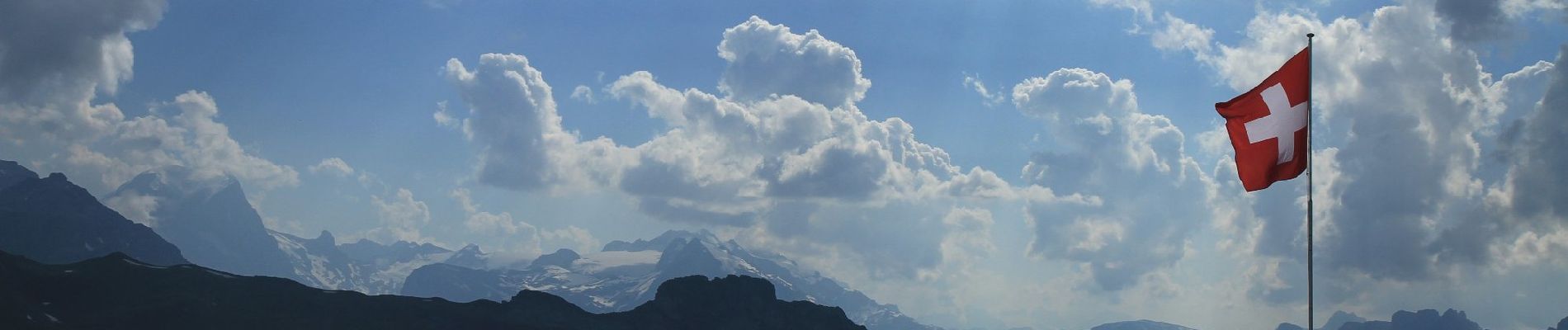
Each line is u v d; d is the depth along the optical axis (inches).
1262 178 4001.0
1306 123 3900.1
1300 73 3934.5
